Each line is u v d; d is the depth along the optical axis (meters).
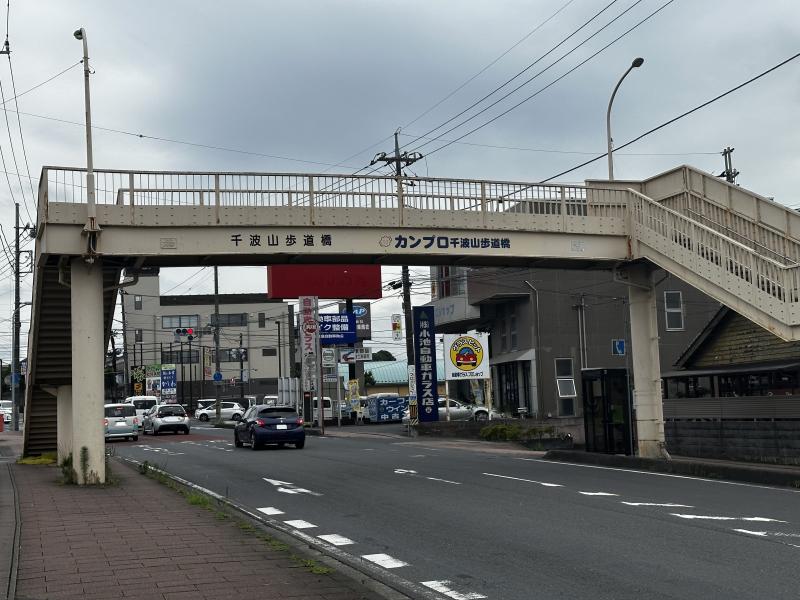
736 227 19.86
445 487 16.06
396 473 19.09
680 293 43.03
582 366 41.38
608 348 42.03
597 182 21.86
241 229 18.22
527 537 10.47
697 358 28.28
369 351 52.34
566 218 20.80
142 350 84.88
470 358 38.03
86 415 17.23
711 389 27.44
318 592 7.43
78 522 11.88
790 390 23.81
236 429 31.94
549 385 41.03
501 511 12.72
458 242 19.70
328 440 35.28
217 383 60.19
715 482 16.45
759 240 19.19
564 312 41.78
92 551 9.52
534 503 13.52
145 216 17.50
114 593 7.43
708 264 18.97
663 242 20.41
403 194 19.33
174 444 35.75
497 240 20.09
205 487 17.17
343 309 61.22
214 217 17.95
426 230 19.45
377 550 9.90
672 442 26.06
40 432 25.27
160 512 12.90
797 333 16.48
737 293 18.12
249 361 88.06
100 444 17.38
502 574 8.46
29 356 21.53
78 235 17.06
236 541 10.11
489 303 44.31
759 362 24.92
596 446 23.77
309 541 10.60
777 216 18.75
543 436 31.88
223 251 18.06
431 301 50.28
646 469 19.38
